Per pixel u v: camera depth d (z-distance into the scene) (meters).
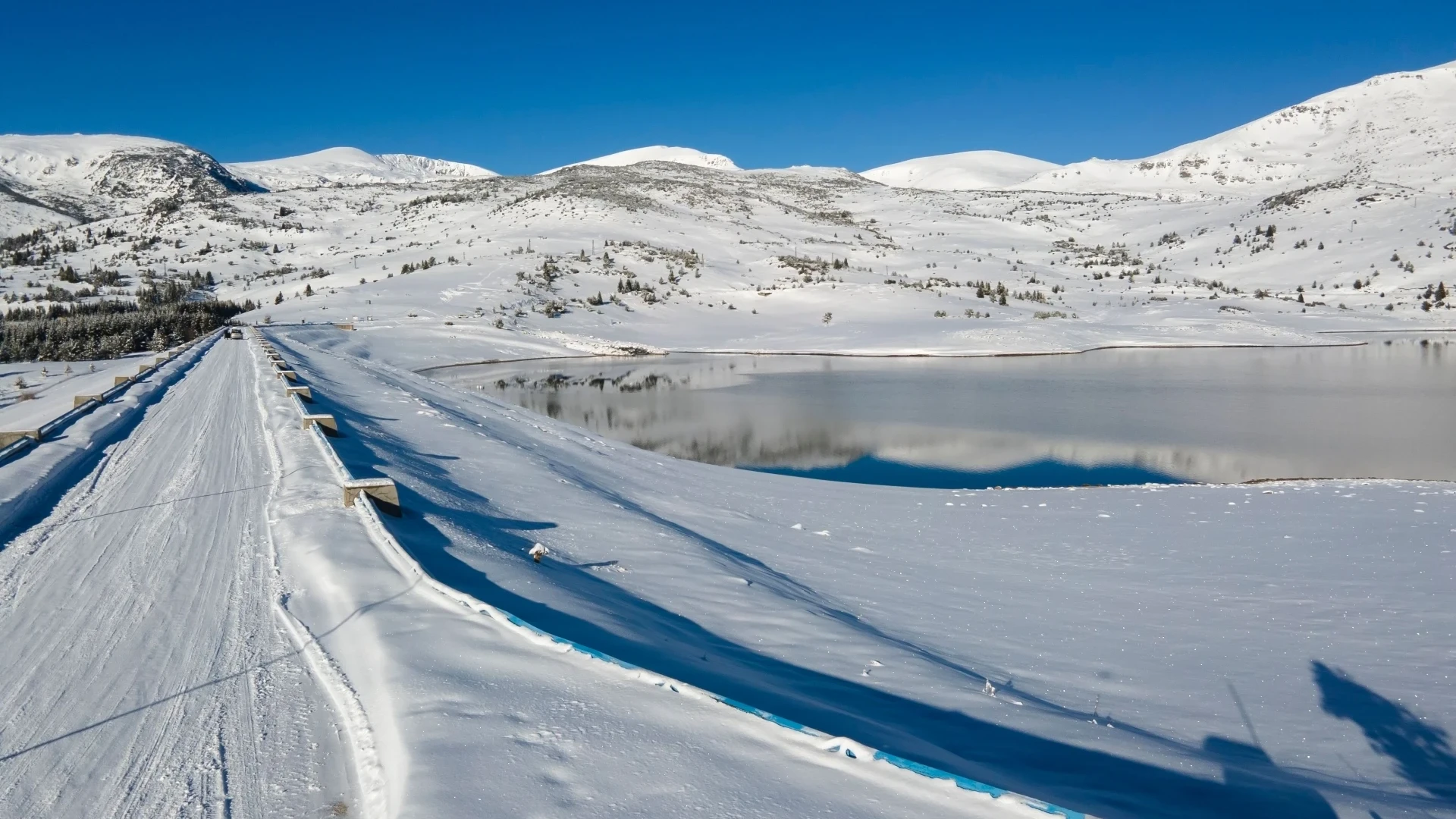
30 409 22.44
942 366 64.75
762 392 47.19
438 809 3.18
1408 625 9.23
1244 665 8.10
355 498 8.46
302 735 4.24
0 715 4.48
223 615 5.91
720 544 12.19
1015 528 14.73
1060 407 37.88
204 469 11.37
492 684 4.40
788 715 5.03
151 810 3.59
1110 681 7.70
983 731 5.95
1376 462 24.36
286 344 53.56
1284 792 5.22
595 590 7.82
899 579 11.19
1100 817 4.39
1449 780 5.75
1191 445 27.64
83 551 7.60
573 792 3.36
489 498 12.06
